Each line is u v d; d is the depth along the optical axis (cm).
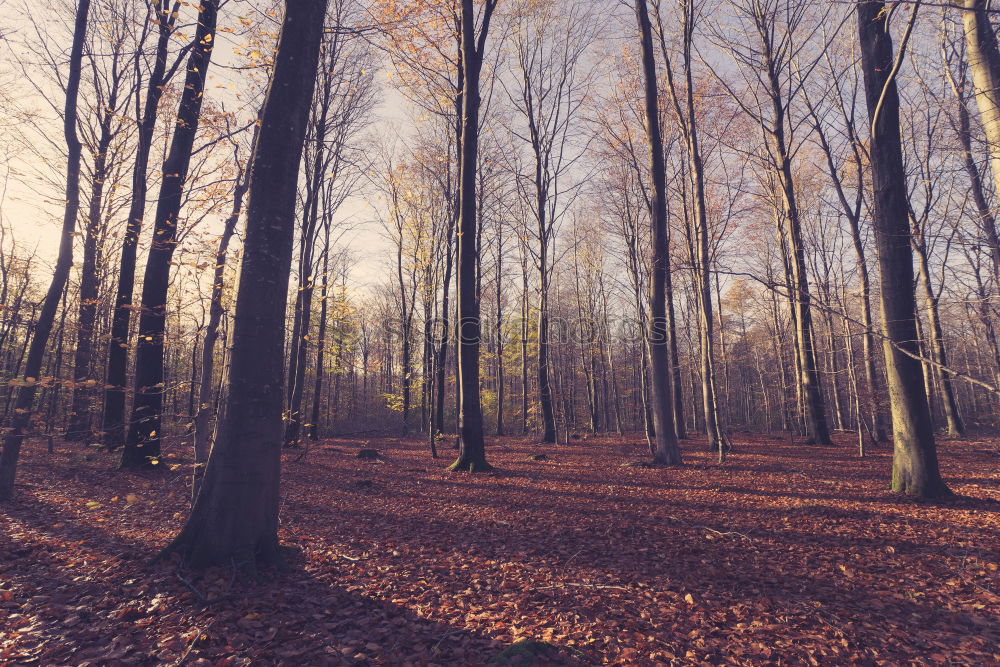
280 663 349
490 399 3628
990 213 646
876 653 375
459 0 1373
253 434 511
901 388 903
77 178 804
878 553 606
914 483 878
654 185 1413
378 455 1683
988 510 763
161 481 970
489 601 478
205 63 1056
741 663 365
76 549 560
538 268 2419
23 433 788
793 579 531
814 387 1950
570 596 489
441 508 889
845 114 1664
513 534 723
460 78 1541
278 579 494
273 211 534
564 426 2255
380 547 652
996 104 577
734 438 2459
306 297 1853
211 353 675
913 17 421
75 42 800
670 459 1404
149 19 1224
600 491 1030
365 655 366
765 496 944
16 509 731
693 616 440
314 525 757
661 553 628
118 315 1231
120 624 391
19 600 426
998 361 2034
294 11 561
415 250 2570
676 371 2395
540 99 2194
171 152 1090
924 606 459
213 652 357
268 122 542
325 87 1772
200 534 501
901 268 894
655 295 1423
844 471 1218
